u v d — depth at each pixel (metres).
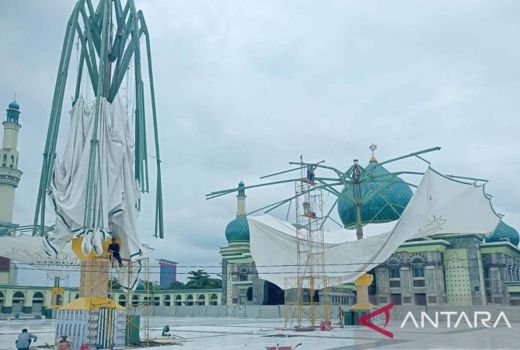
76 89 29.33
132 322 29.28
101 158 27.33
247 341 33.03
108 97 29.31
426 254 73.88
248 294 94.06
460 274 73.56
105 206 26.84
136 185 29.55
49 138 27.86
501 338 33.19
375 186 68.19
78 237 27.05
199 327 49.72
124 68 29.86
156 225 30.75
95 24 30.11
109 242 27.88
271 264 57.31
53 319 76.12
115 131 28.34
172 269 139.25
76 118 28.00
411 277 74.25
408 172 49.81
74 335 26.17
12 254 70.44
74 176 27.12
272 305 84.50
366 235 67.62
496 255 75.88
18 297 96.06
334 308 68.81
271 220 60.84
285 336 37.34
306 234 57.66
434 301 71.50
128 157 28.83
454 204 47.19
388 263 76.31
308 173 54.12
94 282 27.20
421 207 46.09
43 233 27.55
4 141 98.75
